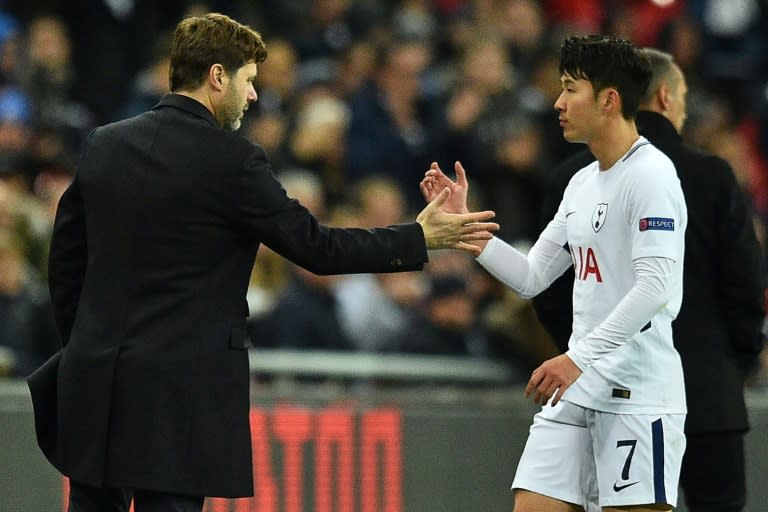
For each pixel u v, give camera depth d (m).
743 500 18.50
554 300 18.70
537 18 43.12
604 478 16.06
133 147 15.36
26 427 22.03
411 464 23.78
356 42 39.75
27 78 35.41
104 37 39.00
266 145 34.88
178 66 15.69
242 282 15.40
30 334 25.72
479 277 29.08
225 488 14.95
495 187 36.09
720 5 49.22
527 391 15.70
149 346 14.90
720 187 18.02
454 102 37.66
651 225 15.59
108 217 15.27
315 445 23.25
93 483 14.92
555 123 37.81
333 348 26.92
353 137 36.50
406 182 36.91
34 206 29.05
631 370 15.98
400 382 25.80
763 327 19.11
